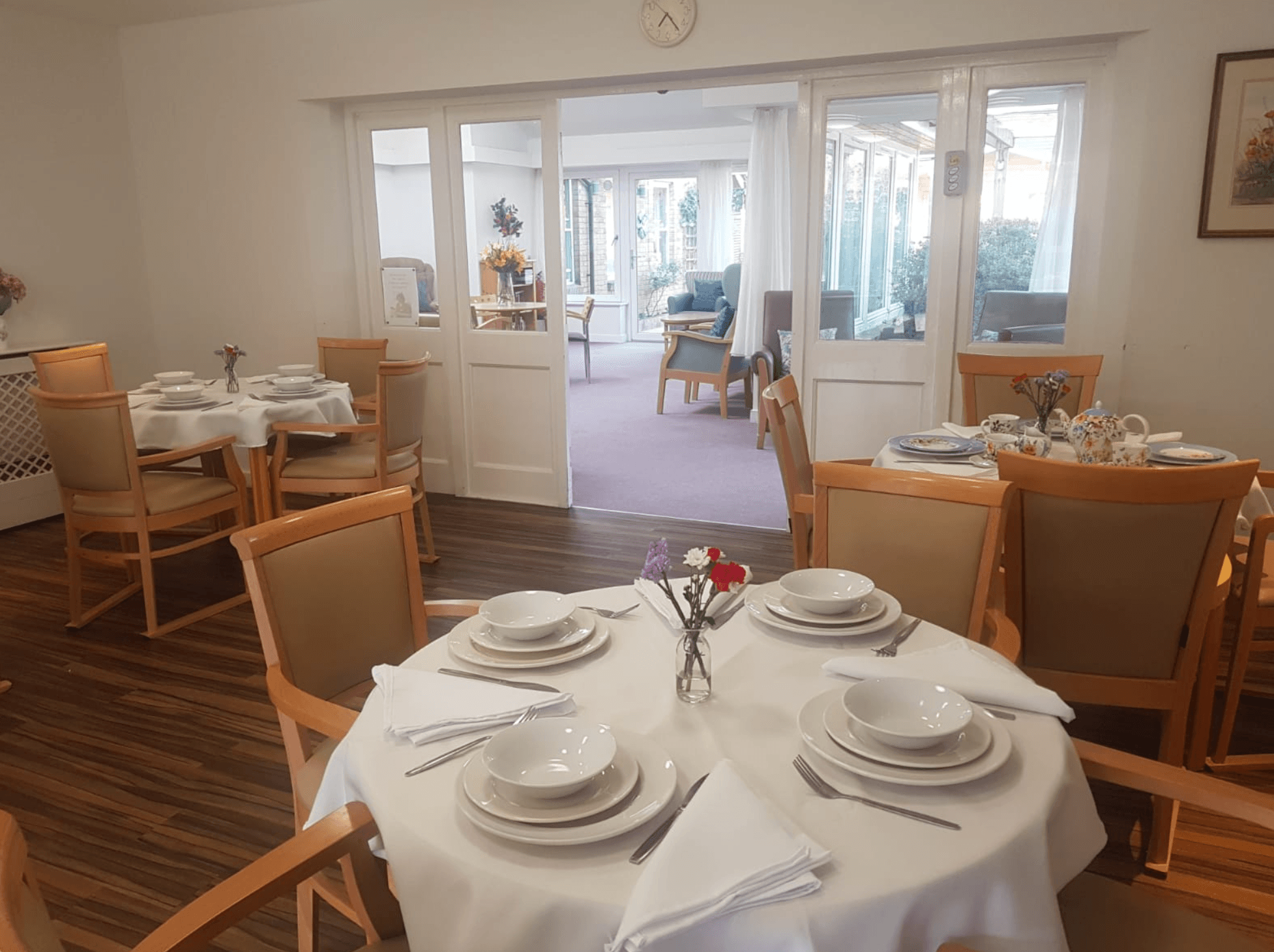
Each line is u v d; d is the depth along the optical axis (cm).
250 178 507
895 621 166
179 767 260
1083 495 194
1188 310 365
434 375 515
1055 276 395
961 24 369
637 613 175
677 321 916
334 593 184
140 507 336
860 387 431
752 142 722
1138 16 348
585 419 750
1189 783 129
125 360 543
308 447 430
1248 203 346
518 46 435
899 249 414
